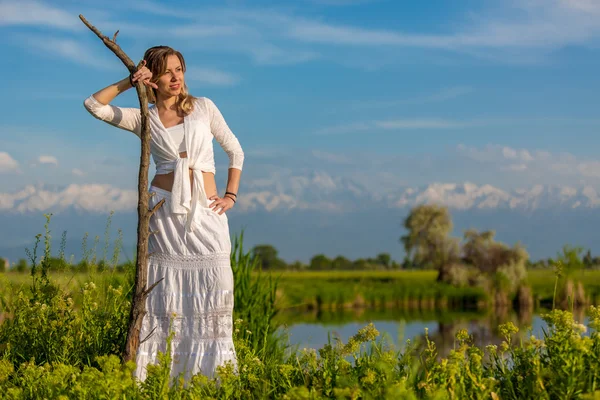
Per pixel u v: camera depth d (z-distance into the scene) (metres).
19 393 3.41
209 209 4.24
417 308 37.28
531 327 3.52
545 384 2.96
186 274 4.18
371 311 33.91
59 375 3.19
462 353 3.12
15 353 4.84
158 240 4.22
